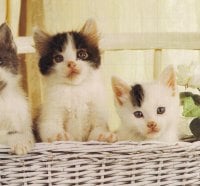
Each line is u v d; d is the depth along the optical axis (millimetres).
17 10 652
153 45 667
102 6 676
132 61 677
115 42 660
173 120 553
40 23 666
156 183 468
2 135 472
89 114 546
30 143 423
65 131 529
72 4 665
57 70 528
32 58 606
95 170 442
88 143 430
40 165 426
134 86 565
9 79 503
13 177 424
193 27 708
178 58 698
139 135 551
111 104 624
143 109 546
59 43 536
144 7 691
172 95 562
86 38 544
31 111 541
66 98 535
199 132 548
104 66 658
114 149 436
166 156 461
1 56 497
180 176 477
